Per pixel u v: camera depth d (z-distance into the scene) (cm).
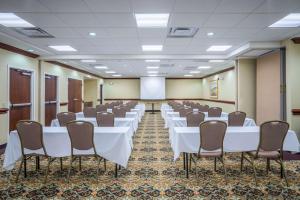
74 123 336
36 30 524
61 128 415
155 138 699
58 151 359
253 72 869
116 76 1764
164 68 1249
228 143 359
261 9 398
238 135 360
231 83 1162
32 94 802
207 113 664
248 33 552
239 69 870
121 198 300
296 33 551
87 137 341
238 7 389
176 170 405
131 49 741
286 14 423
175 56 834
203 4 376
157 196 305
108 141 364
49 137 359
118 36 573
